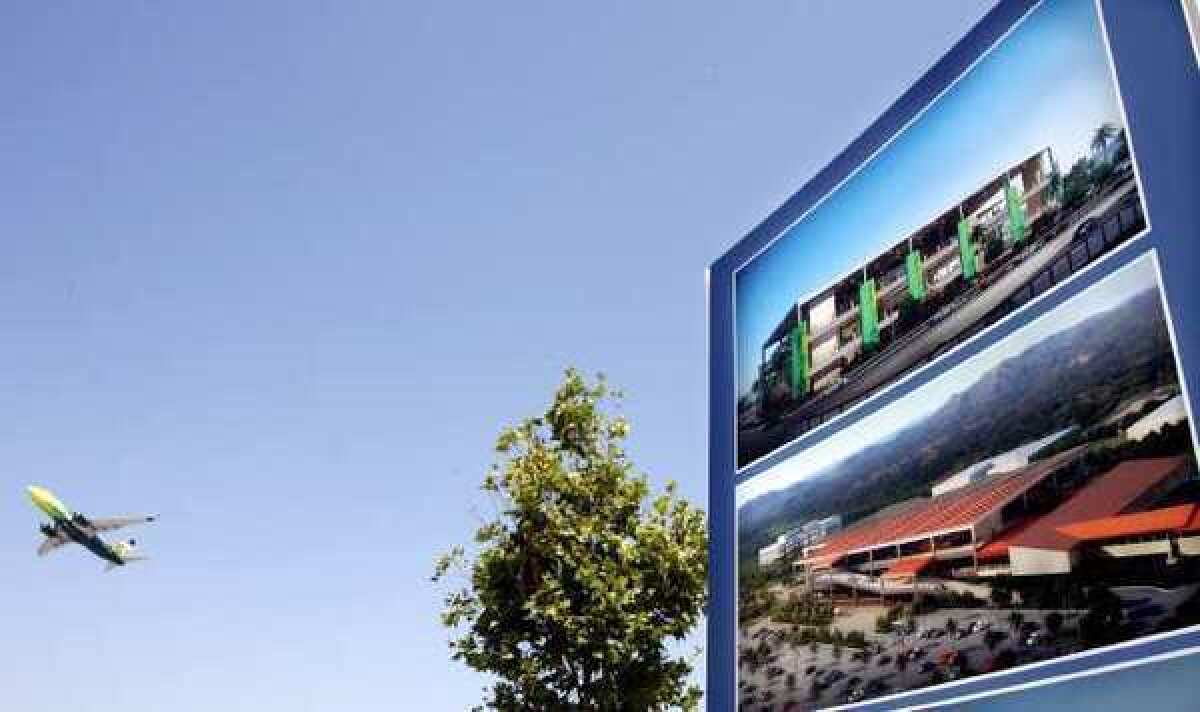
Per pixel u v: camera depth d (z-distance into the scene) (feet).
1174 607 35.35
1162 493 36.86
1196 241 37.91
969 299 49.16
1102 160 42.78
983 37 51.62
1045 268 44.83
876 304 55.83
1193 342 37.14
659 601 83.97
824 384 58.54
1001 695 41.27
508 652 80.48
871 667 49.06
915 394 51.39
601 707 79.61
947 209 51.88
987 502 44.88
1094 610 38.32
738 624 59.93
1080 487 40.40
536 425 91.20
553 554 81.51
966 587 44.88
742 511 62.54
